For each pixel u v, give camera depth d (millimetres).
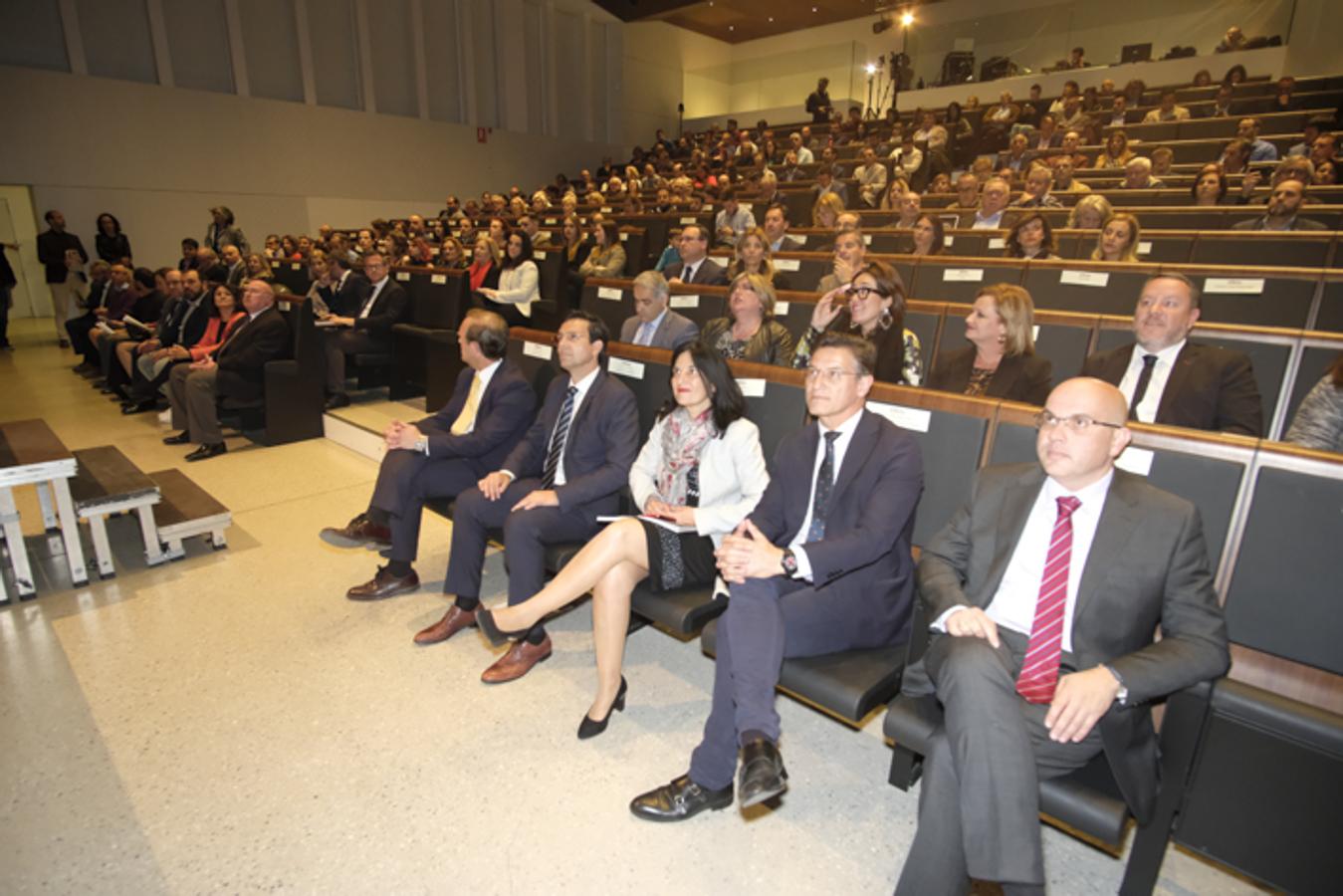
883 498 1579
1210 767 1168
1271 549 1291
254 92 10648
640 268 6023
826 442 1724
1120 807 1146
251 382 4266
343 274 5496
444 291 4734
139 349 5020
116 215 9531
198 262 7676
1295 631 1264
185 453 4211
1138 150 7113
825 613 1552
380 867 1429
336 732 1828
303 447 4340
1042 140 8016
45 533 3006
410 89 12258
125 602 2484
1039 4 10906
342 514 3314
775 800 1617
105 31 9352
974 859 1121
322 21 11164
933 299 3539
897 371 2410
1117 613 1276
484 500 2244
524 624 1805
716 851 1474
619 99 15008
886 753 1785
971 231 4395
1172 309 2051
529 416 2604
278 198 10883
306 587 2611
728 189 6414
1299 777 1088
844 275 3188
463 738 1812
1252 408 2000
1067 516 1338
